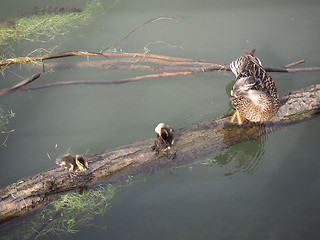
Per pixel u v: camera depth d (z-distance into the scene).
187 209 5.16
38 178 5.16
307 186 5.36
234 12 10.25
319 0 10.48
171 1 10.73
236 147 6.10
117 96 7.63
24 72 8.23
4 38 9.23
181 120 6.89
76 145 6.43
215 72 8.21
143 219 5.07
